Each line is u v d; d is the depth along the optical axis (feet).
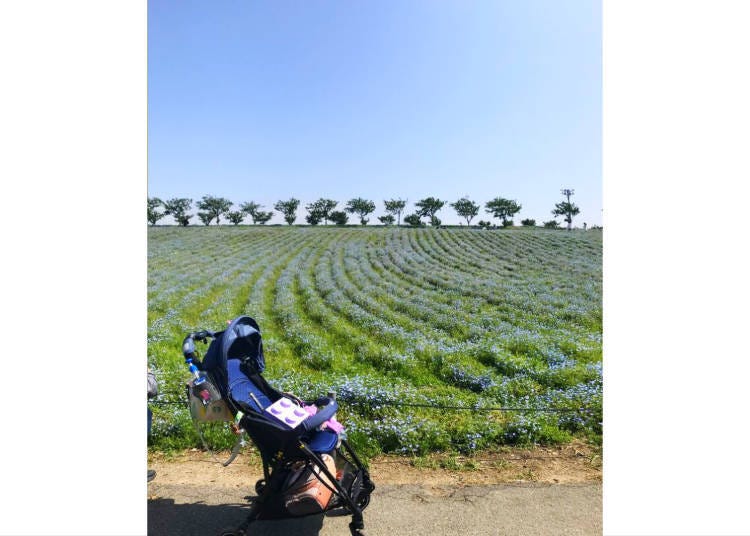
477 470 16.37
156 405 21.16
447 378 30.48
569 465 16.72
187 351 13.29
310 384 25.98
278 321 53.31
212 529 12.66
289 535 12.52
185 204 205.98
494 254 114.32
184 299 62.59
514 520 13.02
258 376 13.89
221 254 120.06
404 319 51.47
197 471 16.17
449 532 12.43
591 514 13.34
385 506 13.76
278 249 130.62
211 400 12.50
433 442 18.16
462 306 60.23
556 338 41.16
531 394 25.52
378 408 21.79
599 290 71.05
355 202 235.61
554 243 130.72
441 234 159.43
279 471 12.01
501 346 38.19
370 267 99.14
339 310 57.26
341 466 16.58
